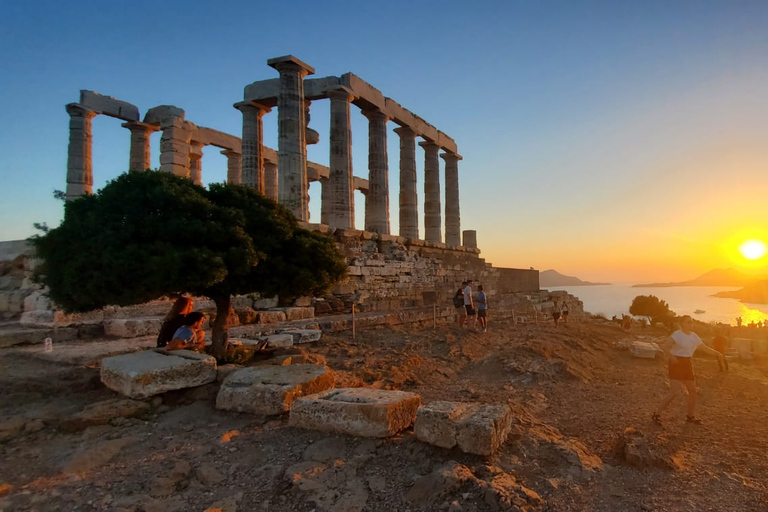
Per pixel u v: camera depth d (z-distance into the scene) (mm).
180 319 10109
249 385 7809
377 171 25969
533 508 4980
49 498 4965
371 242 23859
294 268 10172
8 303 16250
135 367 7922
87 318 14375
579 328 24172
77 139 24938
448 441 6156
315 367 8758
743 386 12578
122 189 9008
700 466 6539
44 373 9234
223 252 9070
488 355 14602
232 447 6355
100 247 8398
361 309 21109
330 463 5863
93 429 6773
